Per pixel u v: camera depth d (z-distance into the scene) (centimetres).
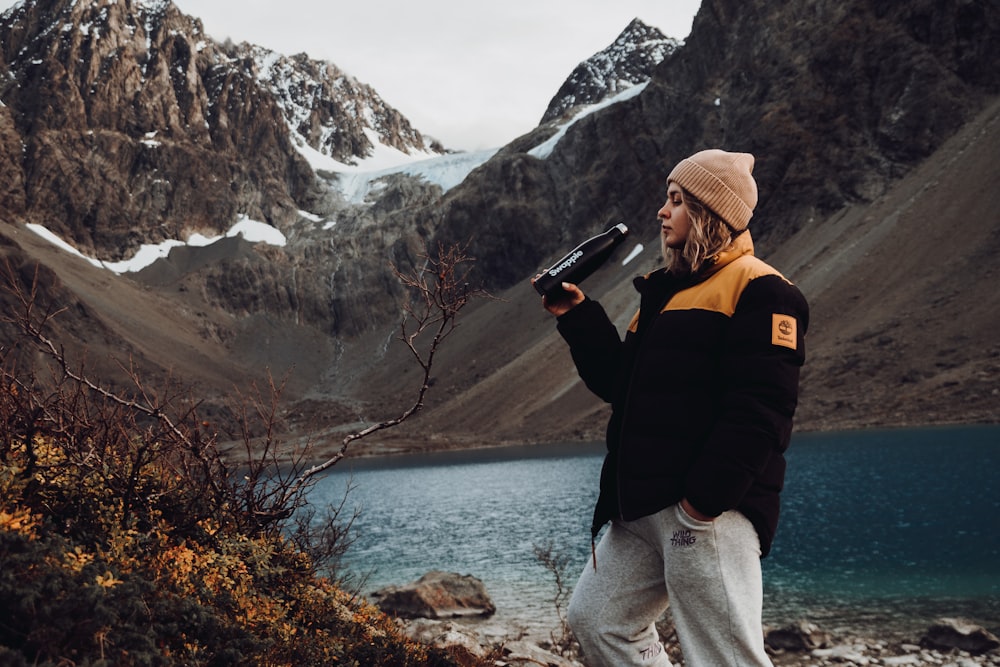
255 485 430
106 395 396
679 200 258
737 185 253
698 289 252
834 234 10900
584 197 18100
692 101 16550
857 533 2261
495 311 17562
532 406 12525
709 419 243
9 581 237
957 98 11244
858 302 9369
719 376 244
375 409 15538
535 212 18838
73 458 364
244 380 17462
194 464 425
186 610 296
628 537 264
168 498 392
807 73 12900
